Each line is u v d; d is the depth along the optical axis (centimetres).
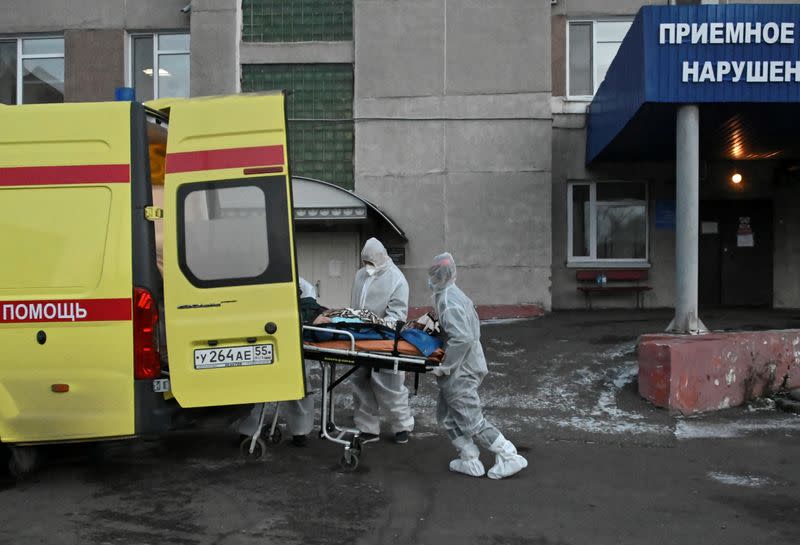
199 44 1295
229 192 544
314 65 1302
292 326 536
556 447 669
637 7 1340
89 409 533
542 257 1273
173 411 548
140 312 534
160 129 629
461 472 589
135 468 597
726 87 872
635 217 1366
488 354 970
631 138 1101
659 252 1347
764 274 1367
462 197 1281
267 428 697
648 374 784
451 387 575
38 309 536
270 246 539
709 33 866
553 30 1352
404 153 1287
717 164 1355
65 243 542
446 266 575
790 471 598
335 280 1298
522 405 794
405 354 575
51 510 504
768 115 970
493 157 1279
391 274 689
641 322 1147
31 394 538
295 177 1172
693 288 900
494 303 1276
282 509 507
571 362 917
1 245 545
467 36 1281
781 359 834
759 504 525
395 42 1287
